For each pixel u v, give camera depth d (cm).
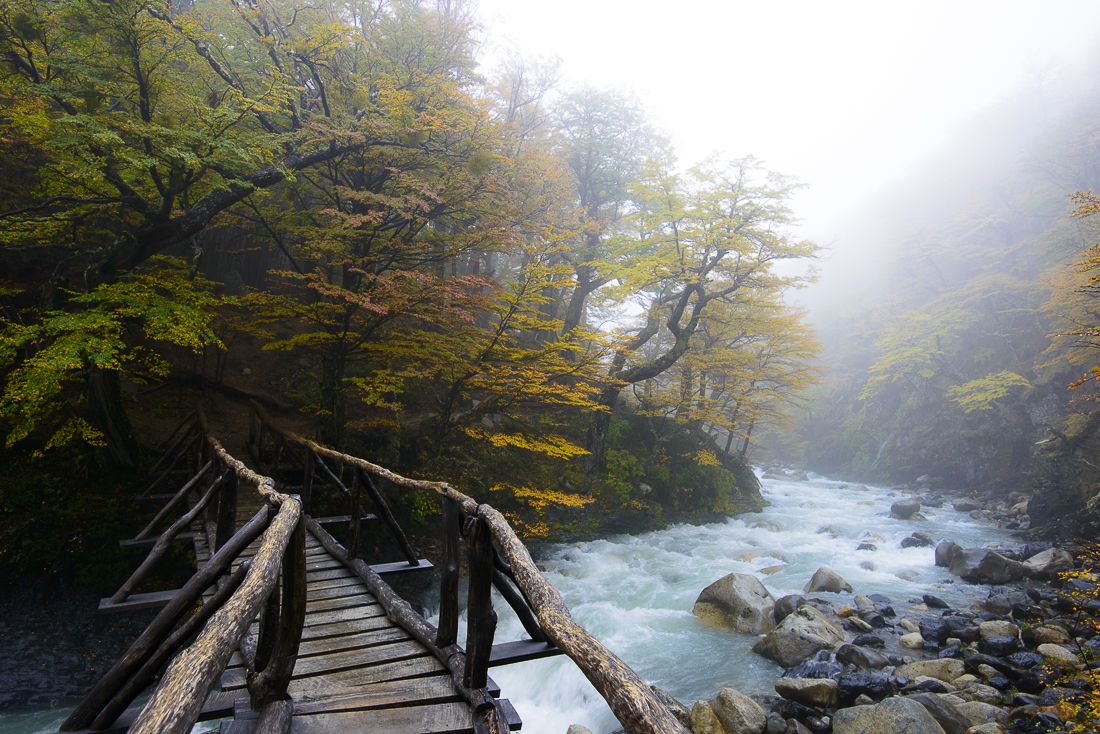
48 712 733
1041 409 2502
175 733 102
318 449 702
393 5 1473
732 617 1008
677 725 101
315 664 364
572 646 137
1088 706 652
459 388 1245
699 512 1934
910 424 3200
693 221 1695
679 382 2259
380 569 548
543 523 1516
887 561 1421
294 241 1273
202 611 257
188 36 891
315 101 1250
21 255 1198
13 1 771
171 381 1320
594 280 2223
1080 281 2014
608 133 2447
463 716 296
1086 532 1595
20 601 818
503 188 1148
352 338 1109
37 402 785
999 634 891
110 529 910
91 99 847
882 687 731
